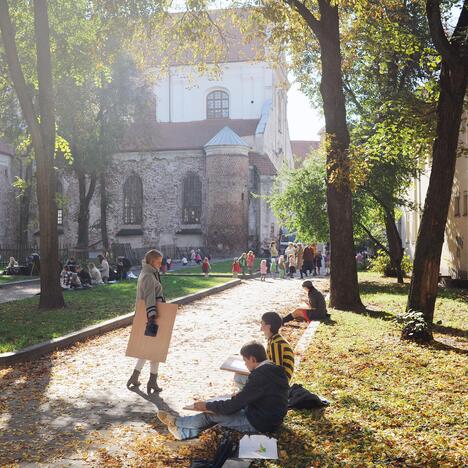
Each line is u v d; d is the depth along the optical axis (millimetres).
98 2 16156
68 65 20094
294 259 33656
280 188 30797
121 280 30094
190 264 46656
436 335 12047
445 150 11680
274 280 31469
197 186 58250
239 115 62531
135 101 39438
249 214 57969
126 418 6922
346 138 15602
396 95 18875
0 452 5781
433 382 7980
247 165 57094
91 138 37719
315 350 10266
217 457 5176
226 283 26703
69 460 5562
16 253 45000
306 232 29328
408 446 5535
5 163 52812
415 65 22562
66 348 11406
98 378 8914
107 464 5414
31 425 6652
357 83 24062
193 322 15031
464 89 11508
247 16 16797
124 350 11148
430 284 11930
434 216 11828
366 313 15539
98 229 58906
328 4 15250
